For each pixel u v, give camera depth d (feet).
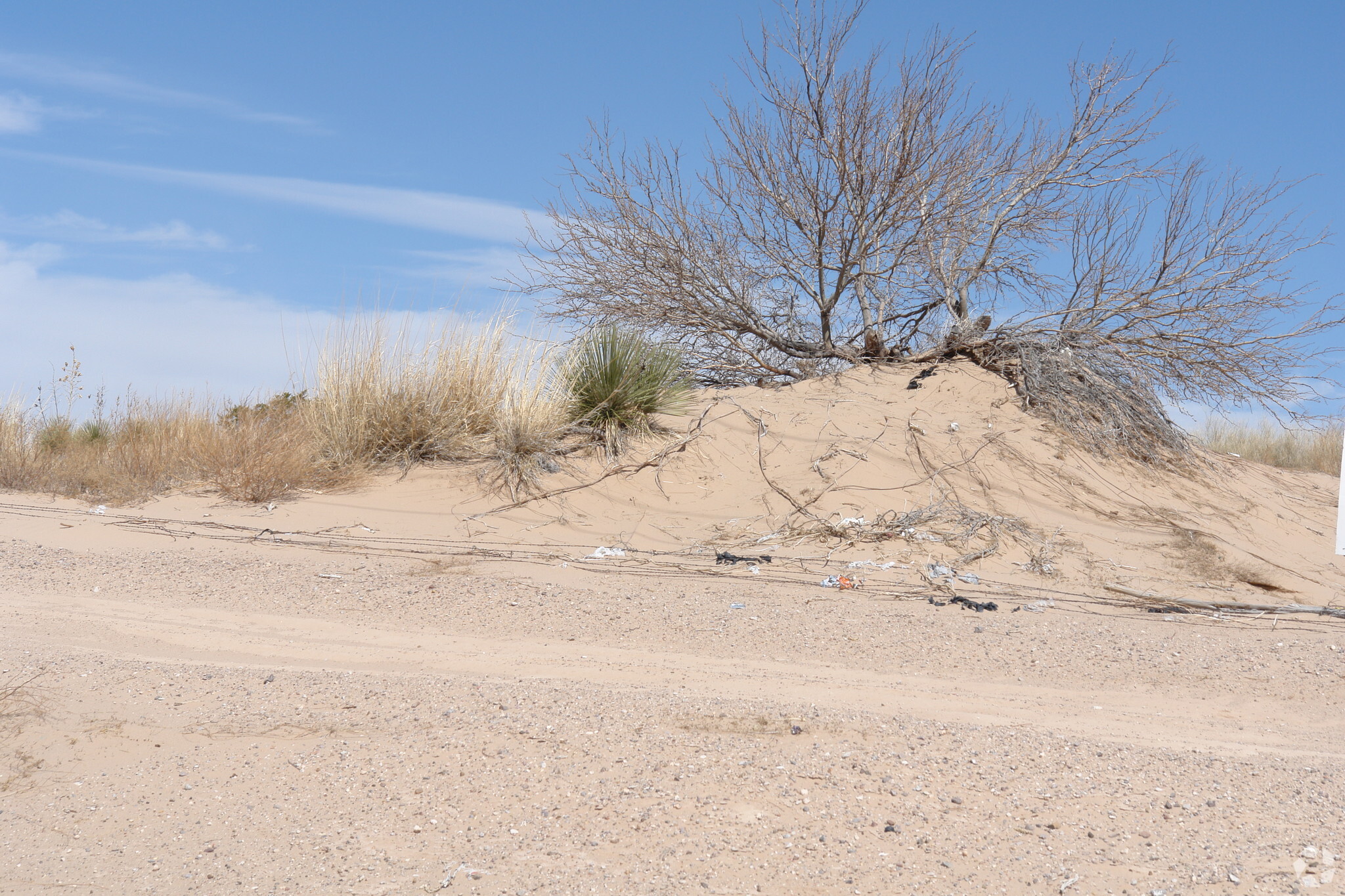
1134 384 36.99
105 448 41.37
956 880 9.84
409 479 34.04
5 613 19.84
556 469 33.71
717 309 47.83
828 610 21.59
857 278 47.47
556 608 21.29
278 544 27.86
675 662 17.67
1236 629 21.84
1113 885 9.75
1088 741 13.74
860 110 44.83
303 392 38.75
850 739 13.37
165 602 21.33
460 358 37.32
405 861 10.09
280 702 14.48
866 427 34.96
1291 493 37.09
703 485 33.06
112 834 10.69
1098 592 24.75
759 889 9.63
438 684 15.48
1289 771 12.84
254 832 10.70
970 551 27.25
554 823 10.84
